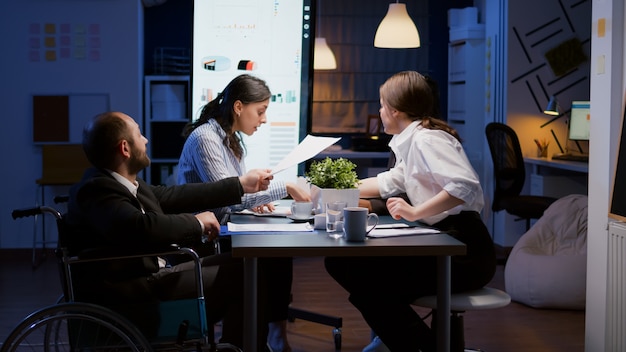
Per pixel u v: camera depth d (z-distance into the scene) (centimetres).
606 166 355
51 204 730
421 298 321
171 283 309
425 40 895
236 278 316
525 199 646
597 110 362
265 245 274
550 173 749
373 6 894
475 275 324
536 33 743
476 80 805
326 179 322
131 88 728
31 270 644
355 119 904
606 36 352
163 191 343
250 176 347
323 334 450
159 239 295
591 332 372
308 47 436
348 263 331
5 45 715
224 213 378
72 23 720
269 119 437
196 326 280
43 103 720
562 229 555
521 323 480
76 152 716
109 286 291
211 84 436
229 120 384
